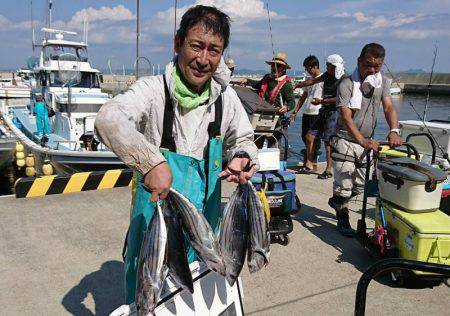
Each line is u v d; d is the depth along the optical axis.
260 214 1.84
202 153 1.89
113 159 8.53
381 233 3.78
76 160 8.52
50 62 11.05
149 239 1.59
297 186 6.77
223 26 1.68
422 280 3.55
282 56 6.72
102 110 1.52
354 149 4.48
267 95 6.72
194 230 1.65
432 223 3.40
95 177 6.14
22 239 4.41
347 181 4.59
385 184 3.84
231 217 1.79
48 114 10.74
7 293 3.37
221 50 1.71
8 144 11.32
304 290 3.52
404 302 3.34
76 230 4.69
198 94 1.81
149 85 1.74
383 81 4.49
